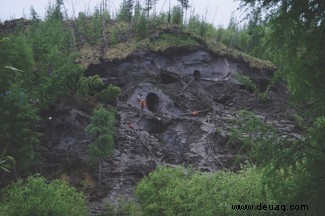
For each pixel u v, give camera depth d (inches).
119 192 818.2
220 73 1284.4
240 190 451.5
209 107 1154.7
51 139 901.2
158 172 639.1
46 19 1536.7
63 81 906.1
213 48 1323.8
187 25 1541.6
